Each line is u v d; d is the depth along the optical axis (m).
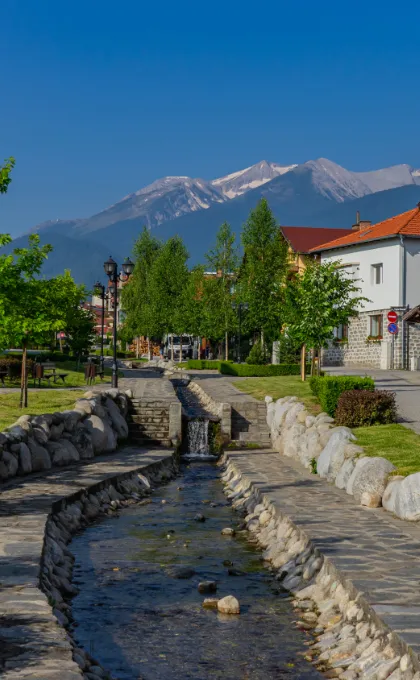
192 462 27.22
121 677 7.24
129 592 10.15
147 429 28.62
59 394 29.61
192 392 42.53
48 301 28.05
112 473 18.45
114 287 34.47
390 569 9.17
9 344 24.30
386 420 21.58
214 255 68.50
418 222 51.06
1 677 5.56
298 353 56.41
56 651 6.12
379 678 6.59
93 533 13.95
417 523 12.21
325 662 7.51
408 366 49.69
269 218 66.12
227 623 8.85
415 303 50.00
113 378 33.69
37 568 8.79
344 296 38.38
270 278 62.09
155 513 16.47
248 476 19.02
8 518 12.03
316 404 27.00
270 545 12.55
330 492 15.92
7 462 16.69
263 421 29.39
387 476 14.14
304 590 9.77
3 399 27.14
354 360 53.94
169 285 84.06
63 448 20.23
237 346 69.25
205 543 13.34
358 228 69.19
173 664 7.59
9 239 24.52
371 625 7.56
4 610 7.18
